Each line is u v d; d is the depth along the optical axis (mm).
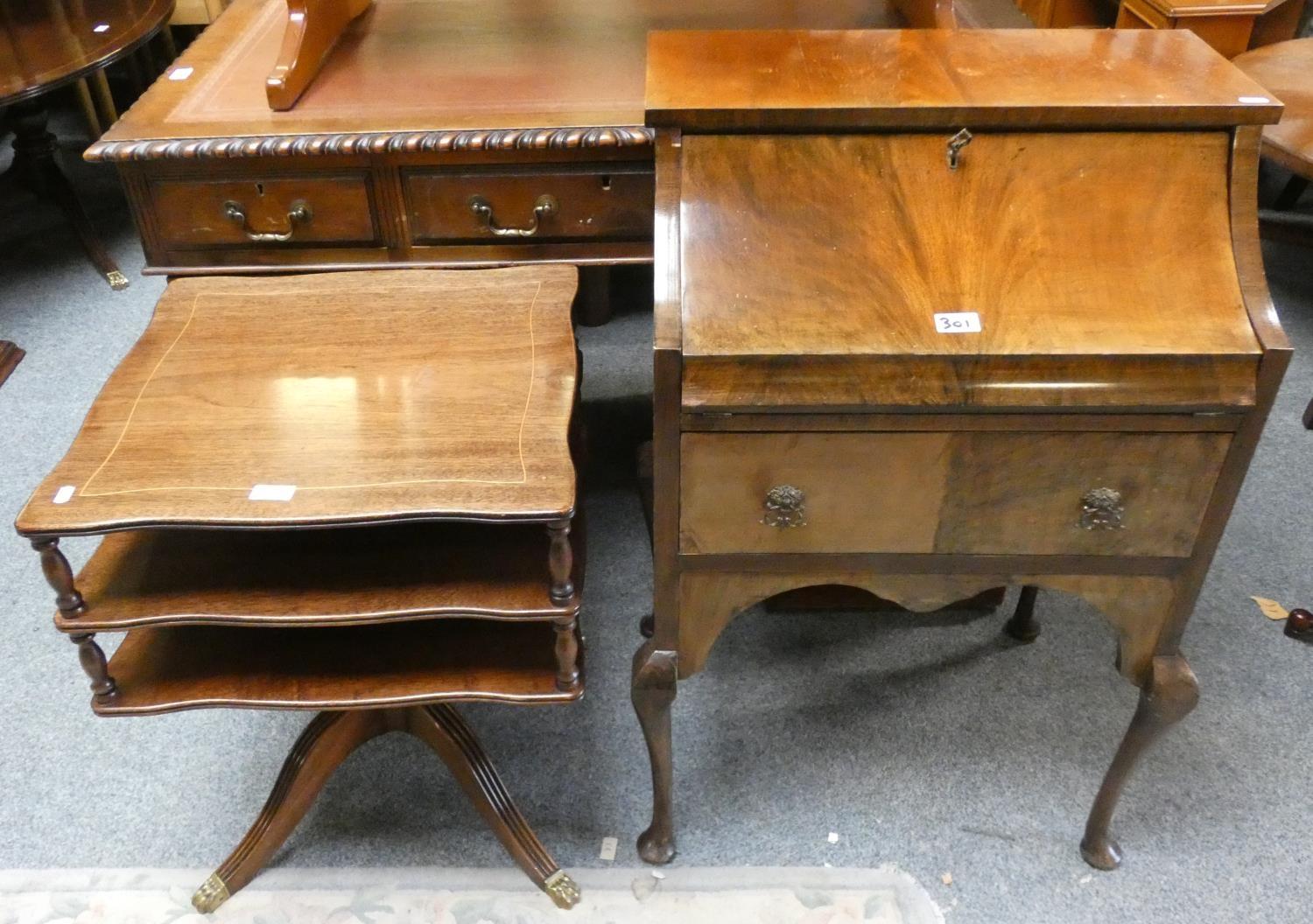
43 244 2924
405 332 1354
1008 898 1432
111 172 3248
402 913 1418
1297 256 2799
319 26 1653
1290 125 2100
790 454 1107
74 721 1680
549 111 1501
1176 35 1271
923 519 1159
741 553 1189
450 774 1599
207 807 1555
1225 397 1055
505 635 1299
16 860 1485
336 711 1385
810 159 1106
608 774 1592
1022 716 1677
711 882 1444
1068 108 1080
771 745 1630
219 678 1239
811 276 1076
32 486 2107
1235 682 1724
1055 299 1065
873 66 1183
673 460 1116
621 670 1753
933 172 1104
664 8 1898
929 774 1589
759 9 1877
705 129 1105
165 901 1432
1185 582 1198
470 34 1799
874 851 1486
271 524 1083
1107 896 1434
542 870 1417
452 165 1470
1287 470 2146
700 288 1071
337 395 1250
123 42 2373
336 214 1512
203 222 1518
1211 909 1417
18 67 2238
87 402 2342
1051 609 1870
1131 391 1058
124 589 1187
